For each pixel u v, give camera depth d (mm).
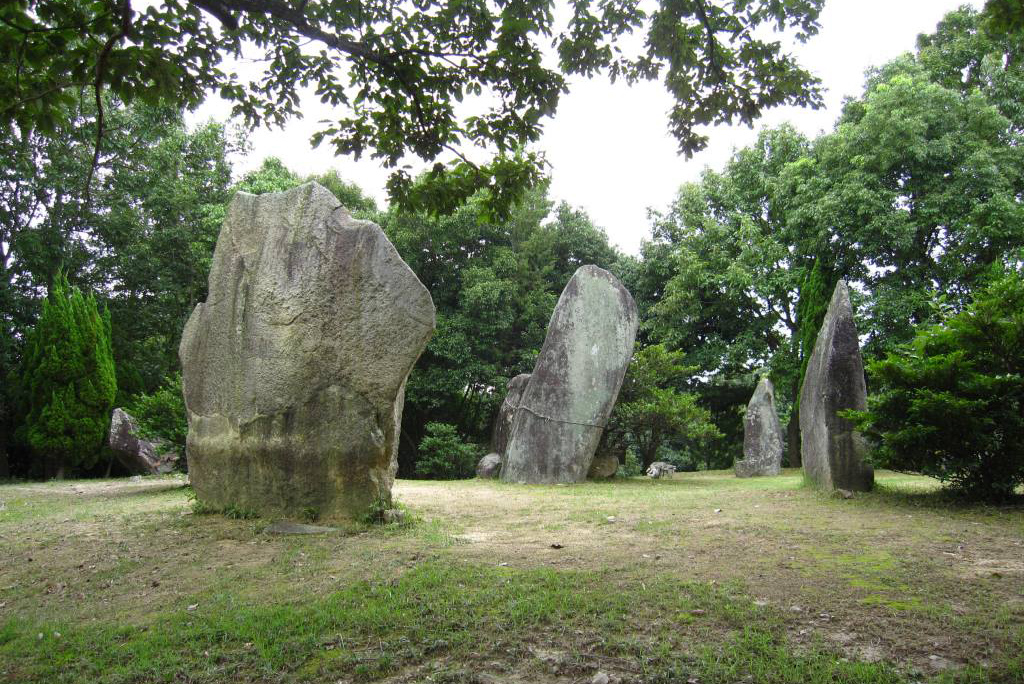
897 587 4426
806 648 3498
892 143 18266
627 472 19625
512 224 24203
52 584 5355
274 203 8180
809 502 8398
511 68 5738
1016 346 7680
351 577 5105
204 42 5129
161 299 23750
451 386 22125
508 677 3340
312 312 7539
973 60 20250
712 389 26781
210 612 4441
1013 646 3445
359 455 7242
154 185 22156
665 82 6238
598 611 4117
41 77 4887
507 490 11727
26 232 20156
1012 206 16969
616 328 14125
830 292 20719
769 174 24578
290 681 3408
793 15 5754
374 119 6074
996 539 5863
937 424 7551
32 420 17766
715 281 23641
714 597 4293
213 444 7887
